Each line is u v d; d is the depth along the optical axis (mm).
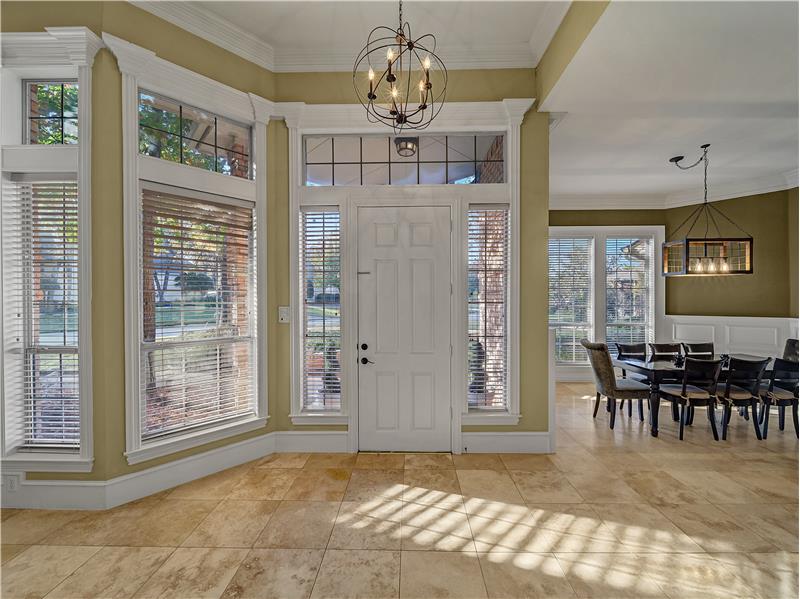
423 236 3297
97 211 2426
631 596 1762
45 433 2498
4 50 2396
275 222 3281
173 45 2732
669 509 2457
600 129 3818
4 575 1876
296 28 2980
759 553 2041
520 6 2717
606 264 6352
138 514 2393
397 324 3305
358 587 1807
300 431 3314
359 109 3260
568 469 3006
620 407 4648
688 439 3691
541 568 1934
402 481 2807
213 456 2936
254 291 3211
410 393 3314
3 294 2418
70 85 2555
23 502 2457
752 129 3824
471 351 3354
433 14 2799
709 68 2520
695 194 5945
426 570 1918
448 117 3270
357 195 3303
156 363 2709
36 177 2465
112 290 2480
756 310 5402
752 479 2855
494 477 2873
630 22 2062
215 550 2059
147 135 2693
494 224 3316
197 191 2875
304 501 2541
